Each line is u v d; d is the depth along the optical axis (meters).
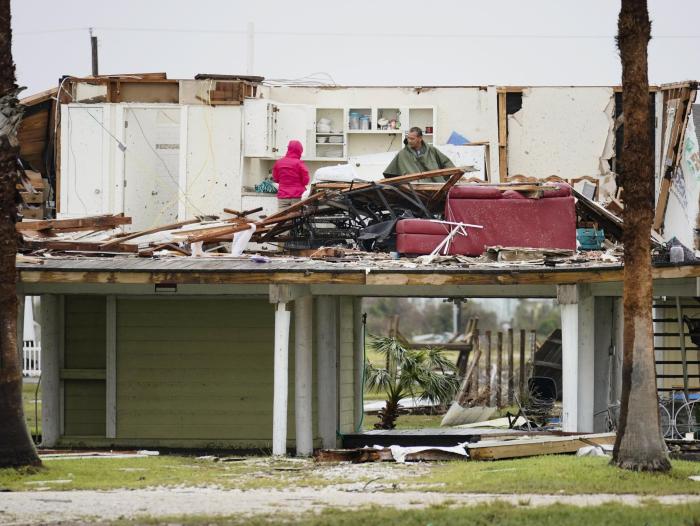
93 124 96.88
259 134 95.38
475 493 46.81
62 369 74.62
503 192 73.38
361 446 74.38
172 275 64.56
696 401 70.06
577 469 51.44
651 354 51.25
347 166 78.00
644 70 50.66
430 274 63.59
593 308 68.94
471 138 100.31
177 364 73.88
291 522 39.22
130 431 73.88
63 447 73.38
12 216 52.88
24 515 41.44
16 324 53.47
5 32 52.69
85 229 75.50
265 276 64.06
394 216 74.88
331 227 79.31
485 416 87.25
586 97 100.19
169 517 40.72
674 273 59.72
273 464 60.12
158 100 96.62
